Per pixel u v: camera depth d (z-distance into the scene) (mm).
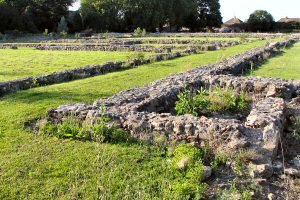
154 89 11562
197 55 25750
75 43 41594
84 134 7766
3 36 52719
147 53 28422
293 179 6211
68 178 6059
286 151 7496
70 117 8570
